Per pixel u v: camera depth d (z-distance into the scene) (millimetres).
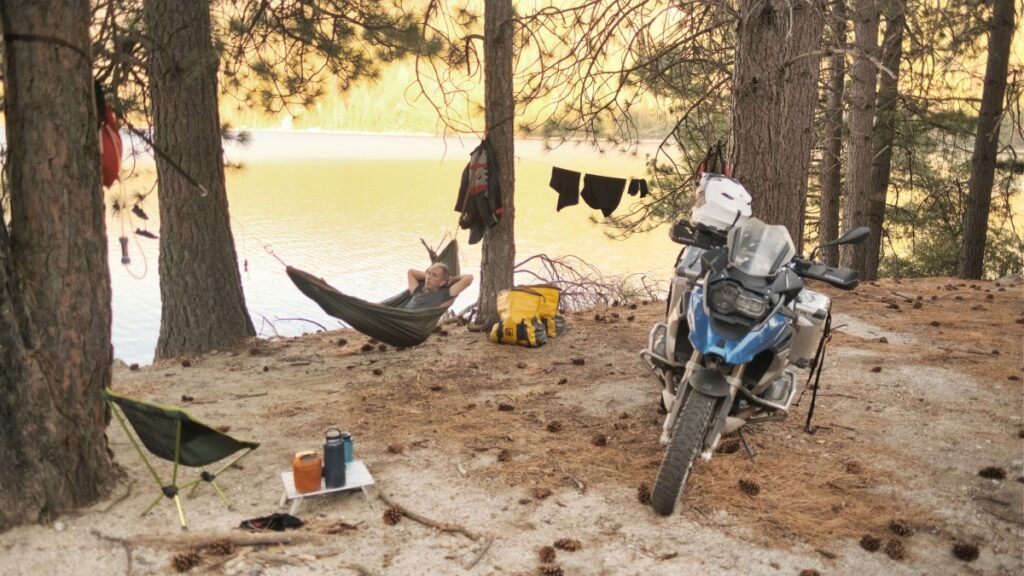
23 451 3752
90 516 3877
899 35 12945
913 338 7762
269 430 5266
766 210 7570
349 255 58312
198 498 4141
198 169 7930
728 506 4090
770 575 3455
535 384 6363
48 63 3691
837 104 16984
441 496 4195
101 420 4074
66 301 3830
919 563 3574
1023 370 6598
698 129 11758
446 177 137875
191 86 7820
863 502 4168
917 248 22969
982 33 13289
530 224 83000
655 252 63562
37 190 3738
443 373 6723
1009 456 4812
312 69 10195
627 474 4508
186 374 6980
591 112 8773
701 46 7961
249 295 43750
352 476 4164
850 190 14961
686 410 3822
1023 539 3807
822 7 7305
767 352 4027
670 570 3482
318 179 127438
